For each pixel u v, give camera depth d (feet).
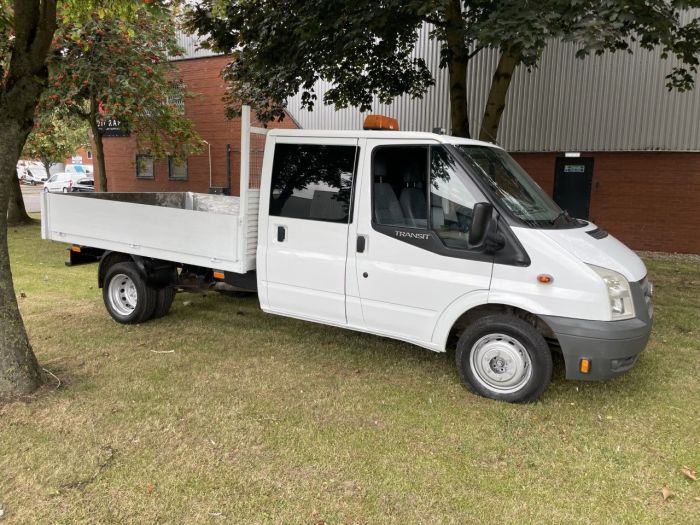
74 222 21.56
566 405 14.25
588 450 12.08
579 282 12.97
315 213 16.20
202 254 18.21
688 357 18.07
